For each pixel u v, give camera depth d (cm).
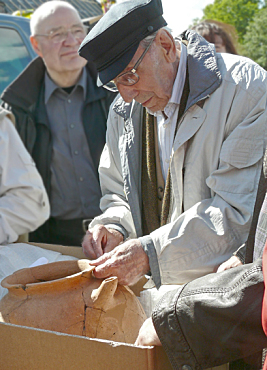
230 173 149
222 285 102
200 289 103
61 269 136
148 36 145
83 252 165
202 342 101
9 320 120
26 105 301
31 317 119
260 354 112
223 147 149
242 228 144
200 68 154
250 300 96
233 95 151
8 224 206
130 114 173
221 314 98
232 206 146
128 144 173
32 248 175
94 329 118
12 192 212
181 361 103
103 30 141
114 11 144
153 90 152
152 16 144
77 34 300
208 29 309
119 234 169
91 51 144
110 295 119
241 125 149
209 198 155
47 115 304
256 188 146
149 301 152
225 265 135
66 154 301
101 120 304
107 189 188
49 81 306
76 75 303
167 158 167
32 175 217
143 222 175
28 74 304
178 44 164
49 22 296
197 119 153
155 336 108
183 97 158
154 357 96
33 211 214
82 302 120
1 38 353
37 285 122
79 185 301
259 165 148
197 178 155
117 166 183
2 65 346
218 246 143
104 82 146
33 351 106
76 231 305
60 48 294
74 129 301
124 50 142
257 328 97
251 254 117
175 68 157
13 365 108
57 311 119
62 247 177
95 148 301
